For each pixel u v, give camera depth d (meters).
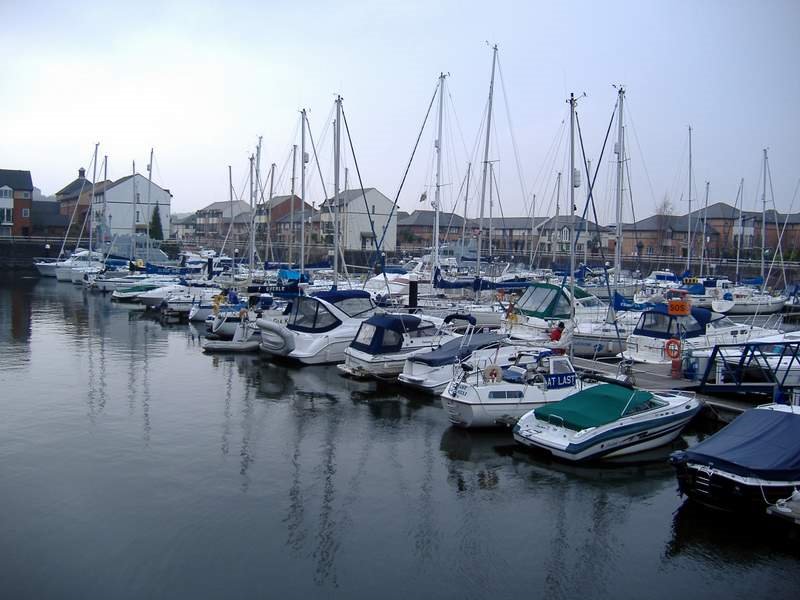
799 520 10.06
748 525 11.18
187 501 11.77
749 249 66.25
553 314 24.41
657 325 21.86
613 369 19.38
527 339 21.80
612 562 10.05
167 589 9.12
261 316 26.78
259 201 51.59
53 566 9.62
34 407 17.14
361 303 24.36
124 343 26.64
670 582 9.55
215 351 24.97
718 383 17.20
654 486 12.73
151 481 12.59
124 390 19.09
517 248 87.50
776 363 17.98
